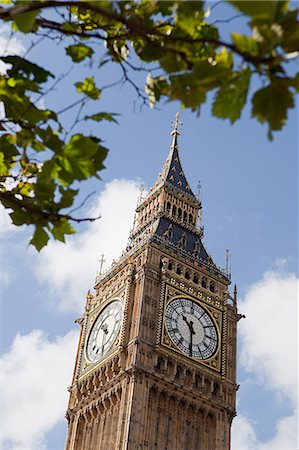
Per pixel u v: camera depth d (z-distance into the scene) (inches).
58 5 386.6
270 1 322.3
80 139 458.9
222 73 364.8
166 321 3095.5
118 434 2795.3
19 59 471.8
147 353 2982.3
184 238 3614.7
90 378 3179.1
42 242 486.9
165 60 413.1
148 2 472.7
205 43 414.0
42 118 472.4
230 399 3154.5
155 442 2819.9
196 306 3265.3
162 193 3870.6
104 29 529.7
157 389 2942.9
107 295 3415.4
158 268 3299.7
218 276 3508.9
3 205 481.4
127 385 2925.7
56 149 466.9
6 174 548.4
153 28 468.1
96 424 3068.4
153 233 3479.3
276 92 346.9
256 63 348.5
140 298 3137.3
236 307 3484.3
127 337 3088.1
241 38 344.8
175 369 3006.9
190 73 394.0
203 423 3024.1
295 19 331.0
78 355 3385.8
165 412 2933.1
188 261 3435.0
